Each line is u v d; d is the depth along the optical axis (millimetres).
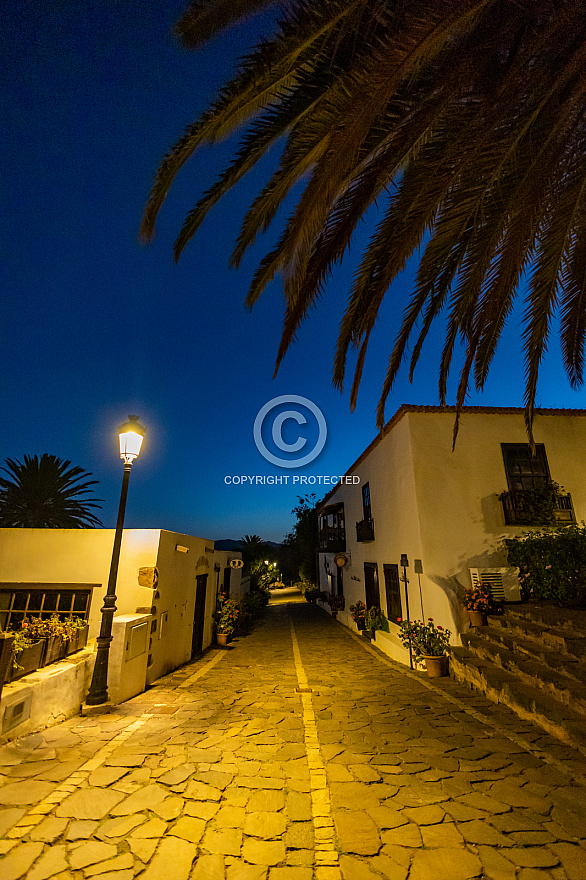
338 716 5355
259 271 4328
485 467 9500
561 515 8977
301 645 12445
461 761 3959
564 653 5820
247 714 5441
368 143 3551
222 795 3344
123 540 7926
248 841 2771
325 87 3148
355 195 3854
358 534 14891
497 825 2936
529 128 3418
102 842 2730
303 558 34562
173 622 8836
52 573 7816
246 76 2920
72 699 5262
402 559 9766
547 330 4430
